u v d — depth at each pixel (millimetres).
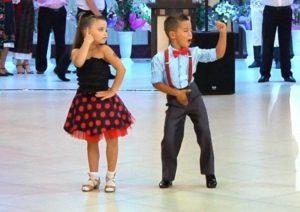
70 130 8250
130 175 9000
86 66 8164
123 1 23297
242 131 11828
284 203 7680
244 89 16984
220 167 9344
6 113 13938
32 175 9062
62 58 18859
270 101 15062
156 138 11320
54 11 19859
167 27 8289
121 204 7734
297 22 23953
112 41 24484
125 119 8266
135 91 16766
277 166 9391
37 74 20656
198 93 8375
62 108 14461
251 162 9617
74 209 7574
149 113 13664
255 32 21531
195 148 10477
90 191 8289
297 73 20203
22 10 20359
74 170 9305
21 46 20500
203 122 8312
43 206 7699
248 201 7770
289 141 11016
